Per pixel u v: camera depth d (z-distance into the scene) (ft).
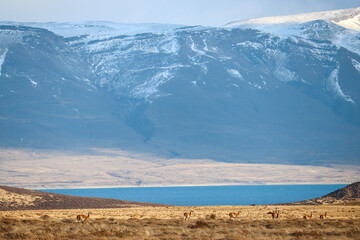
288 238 551.59
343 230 616.80
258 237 562.66
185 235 573.33
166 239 536.83
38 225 640.58
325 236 568.82
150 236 561.43
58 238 533.55
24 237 540.93
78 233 574.56
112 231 589.32
